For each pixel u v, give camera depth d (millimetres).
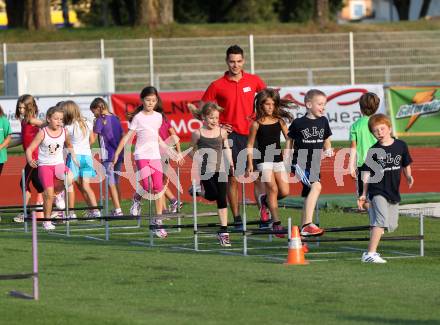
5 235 36688
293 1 157750
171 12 120312
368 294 23438
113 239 35250
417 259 29578
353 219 39594
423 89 76875
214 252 31500
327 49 111750
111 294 23578
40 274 26703
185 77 106062
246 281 25375
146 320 20266
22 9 135500
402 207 44125
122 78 104875
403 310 21500
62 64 97938
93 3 161750
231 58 35781
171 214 34125
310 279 25672
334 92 76688
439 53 112062
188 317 20656
